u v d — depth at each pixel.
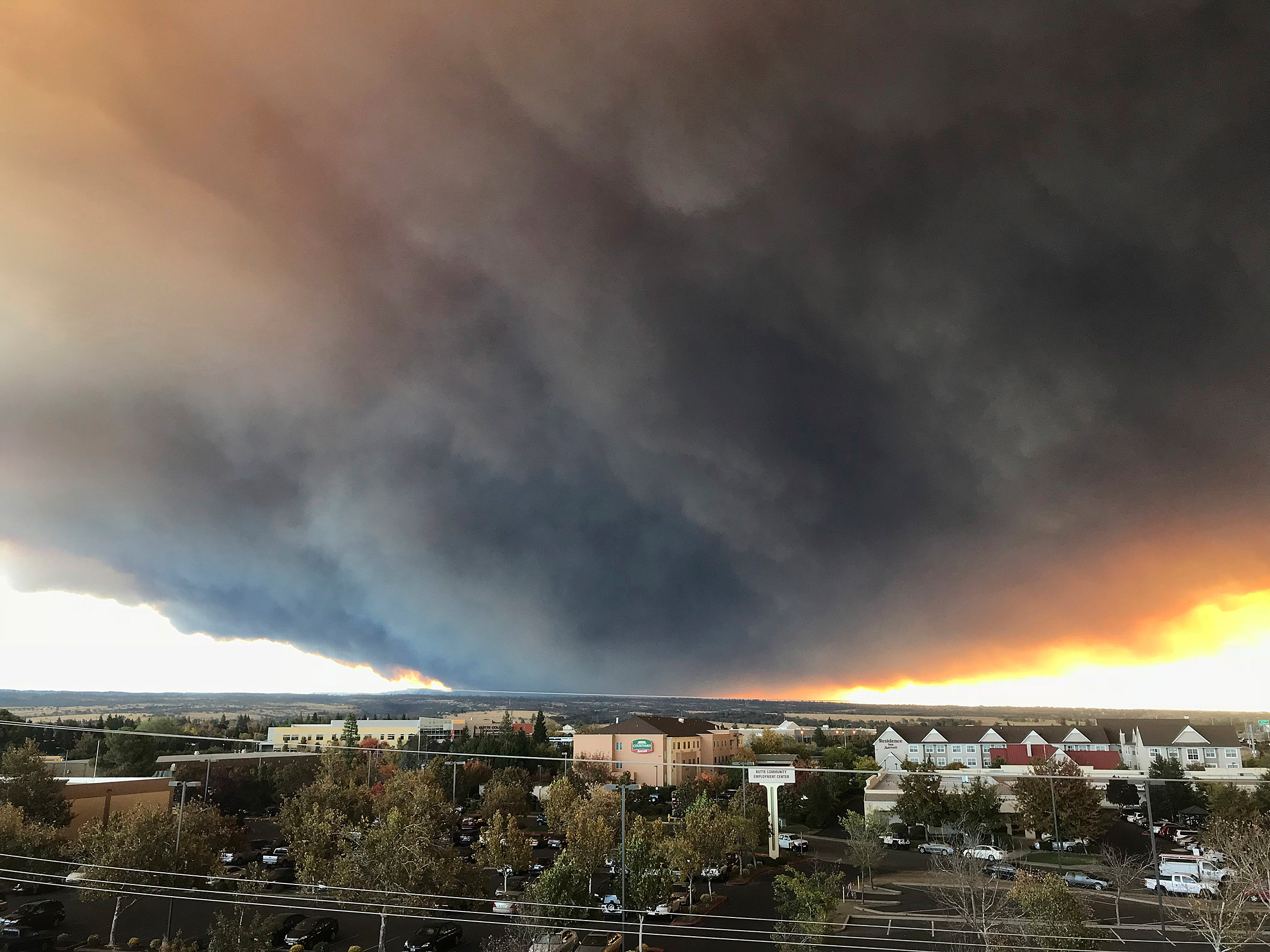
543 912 41.62
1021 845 77.75
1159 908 50.84
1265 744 127.75
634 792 109.50
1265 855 40.06
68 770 95.00
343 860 42.88
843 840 86.19
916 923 46.53
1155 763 111.62
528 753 129.62
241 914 37.81
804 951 38.81
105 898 41.69
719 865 64.31
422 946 40.22
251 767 102.75
